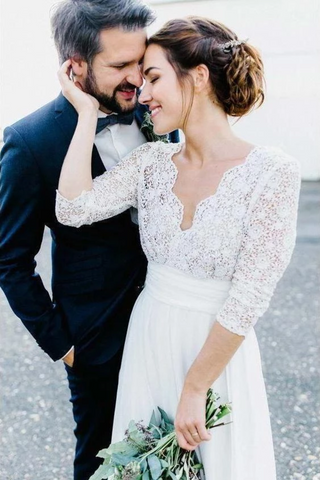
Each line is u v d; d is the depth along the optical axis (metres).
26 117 2.05
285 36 6.16
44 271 5.11
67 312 2.16
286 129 6.31
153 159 1.91
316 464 2.85
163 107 1.79
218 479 1.93
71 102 1.94
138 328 1.95
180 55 1.75
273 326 4.10
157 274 1.89
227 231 1.73
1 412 3.33
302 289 4.60
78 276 2.13
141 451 1.84
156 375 1.93
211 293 1.82
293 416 3.19
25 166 1.99
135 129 2.13
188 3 6.10
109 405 2.25
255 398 1.91
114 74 1.90
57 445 3.07
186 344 1.87
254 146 1.78
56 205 1.90
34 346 4.01
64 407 3.37
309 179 6.43
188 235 1.78
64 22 1.91
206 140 1.79
